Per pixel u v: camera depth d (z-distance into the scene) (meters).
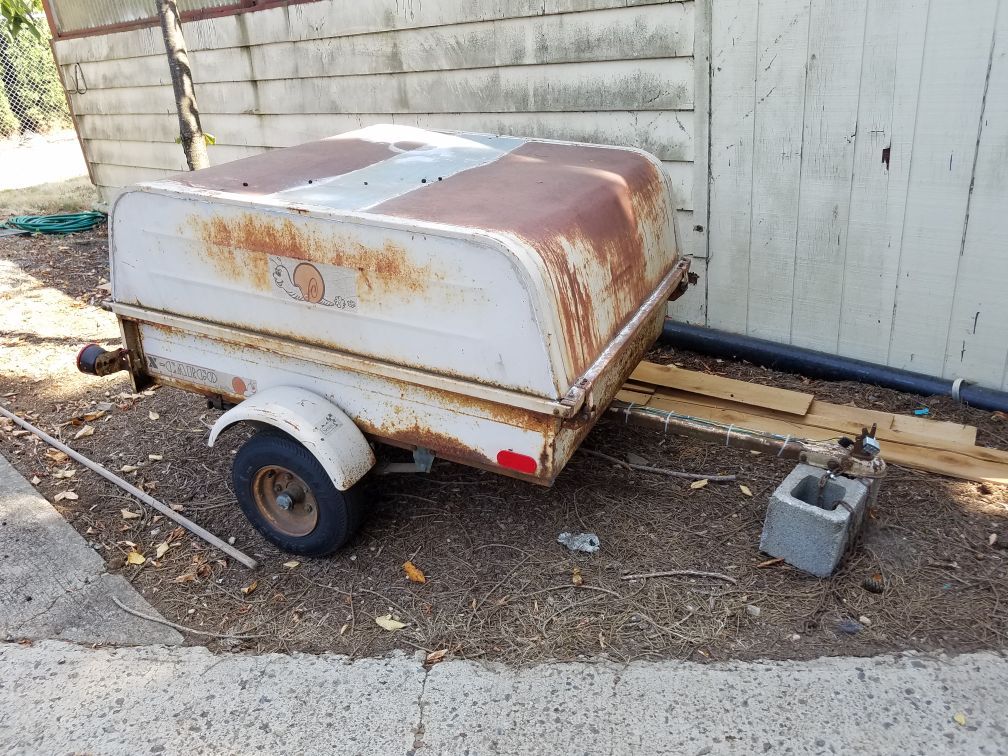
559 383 2.75
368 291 2.96
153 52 8.51
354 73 6.54
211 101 7.96
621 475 4.09
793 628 3.07
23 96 17.11
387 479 4.12
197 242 3.29
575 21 5.16
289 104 7.21
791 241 4.88
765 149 4.76
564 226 3.00
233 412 3.31
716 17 4.63
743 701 2.76
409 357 3.00
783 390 4.69
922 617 3.09
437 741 2.69
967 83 4.02
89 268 8.32
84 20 9.35
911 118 4.23
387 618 3.24
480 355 2.84
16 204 11.28
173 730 2.79
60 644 3.21
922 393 4.65
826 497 3.46
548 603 3.27
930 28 4.03
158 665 3.08
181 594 3.47
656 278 3.82
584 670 2.93
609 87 5.21
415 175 3.55
